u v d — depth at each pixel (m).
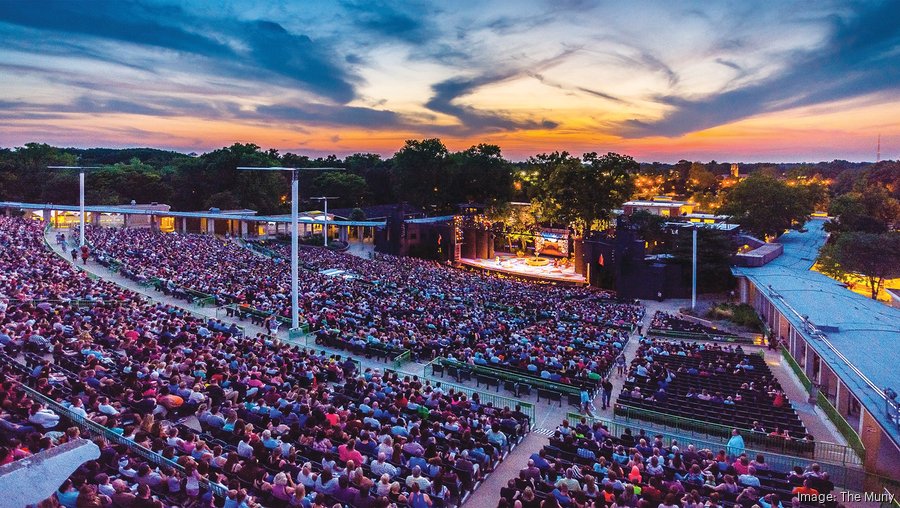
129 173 121.69
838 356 27.39
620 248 68.38
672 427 25.47
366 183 145.50
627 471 18.30
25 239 56.28
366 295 46.94
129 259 52.62
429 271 71.62
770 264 66.44
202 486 13.30
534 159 99.69
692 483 17.25
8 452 11.25
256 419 19.56
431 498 15.96
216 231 107.00
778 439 23.11
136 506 11.50
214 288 43.41
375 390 23.94
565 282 78.81
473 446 19.91
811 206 104.81
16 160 126.06
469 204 114.25
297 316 36.34
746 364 34.97
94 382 20.03
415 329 36.38
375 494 14.49
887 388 21.03
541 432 24.70
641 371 31.02
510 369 30.11
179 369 22.78
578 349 35.34
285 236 106.25
